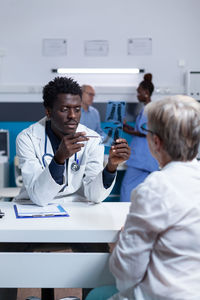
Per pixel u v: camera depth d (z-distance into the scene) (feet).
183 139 2.83
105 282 3.57
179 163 2.89
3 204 4.80
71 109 4.70
